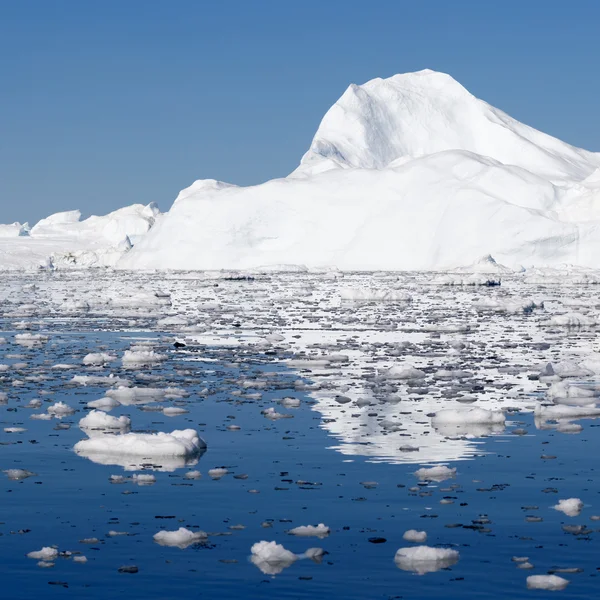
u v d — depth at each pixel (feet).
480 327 134.62
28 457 50.90
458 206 407.44
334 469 48.42
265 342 109.19
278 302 197.06
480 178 429.79
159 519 40.09
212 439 55.52
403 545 36.76
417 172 435.53
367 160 606.96
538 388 75.56
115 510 41.34
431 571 33.91
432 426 59.52
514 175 431.43
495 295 227.81
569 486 45.16
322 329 130.62
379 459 50.57
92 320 148.56
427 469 47.50
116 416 62.54
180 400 69.21
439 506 41.91
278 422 60.59
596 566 34.35
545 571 33.91
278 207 444.14
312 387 75.00
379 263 410.52
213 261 436.35
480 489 44.62
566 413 63.21
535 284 293.84
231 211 445.37
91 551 36.11
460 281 282.15
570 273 338.95
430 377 81.82
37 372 84.89
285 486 45.16
